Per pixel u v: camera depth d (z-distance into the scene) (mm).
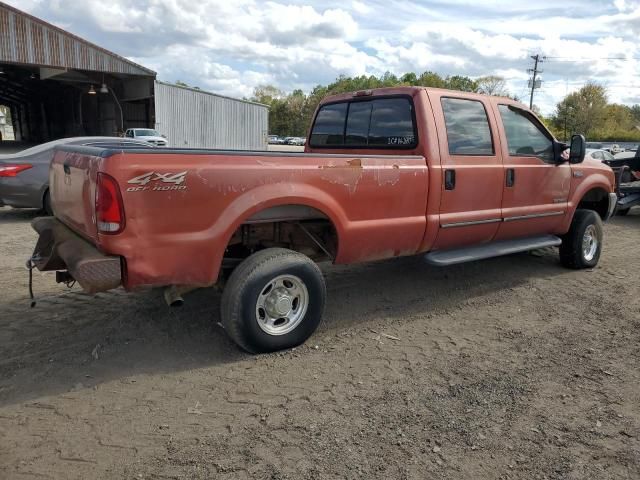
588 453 2875
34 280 5680
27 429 2988
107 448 2830
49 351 3969
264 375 3695
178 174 3436
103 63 27703
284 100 108062
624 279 6352
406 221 4621
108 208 3252
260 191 3756
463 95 5133
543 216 5910
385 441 2939
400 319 4883
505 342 4395
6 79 40219
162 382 3566
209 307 4930
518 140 5656
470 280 6168
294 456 2787
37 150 8945
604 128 78812
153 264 3432
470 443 2939
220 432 3000
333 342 4309
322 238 4633
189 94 32344
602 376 3789
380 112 5219
